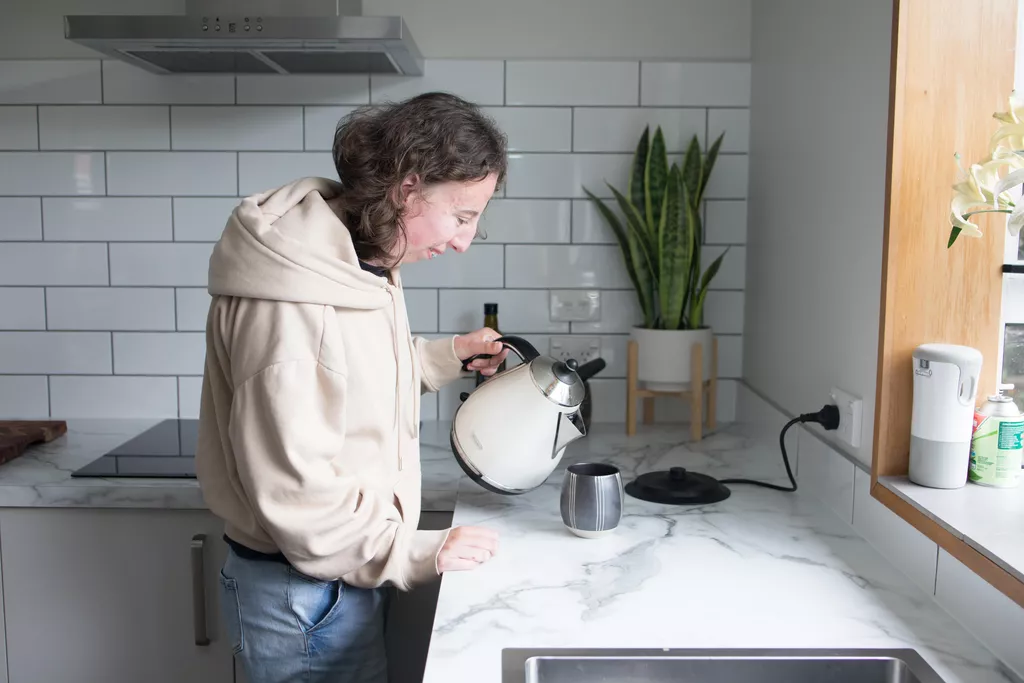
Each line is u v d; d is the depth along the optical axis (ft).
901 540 3.98
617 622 3.43
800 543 4.36
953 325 4.14
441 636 3.32
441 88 6.93
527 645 3.24
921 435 4.03
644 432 6.89
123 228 6.97
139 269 7.00
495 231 7.05
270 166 6.90
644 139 6.70
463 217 4.00
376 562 3.88
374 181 3.78
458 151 3.75
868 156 4.45
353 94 6.86
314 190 4.07
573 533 4.46
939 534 3.56
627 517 4.76
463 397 5.03
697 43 6.92
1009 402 4.03
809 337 5.44
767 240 6.45
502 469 4.60
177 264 7.00
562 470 5.76
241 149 6.88
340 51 5.76
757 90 6.72
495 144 3.93
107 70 6.81
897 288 4.12
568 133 6.96
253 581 4.07
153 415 7.16
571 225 7.04
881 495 4.16
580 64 6.89
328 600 4.05
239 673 5.59
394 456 4.19
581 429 4.66
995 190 3.11
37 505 5.40
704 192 7.07
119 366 7.11
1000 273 4.10
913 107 3.98
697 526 4.61
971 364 3.88
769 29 6.37
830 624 3.42
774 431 6.10
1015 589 2.99
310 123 6.87
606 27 6.91
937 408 3.96
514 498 5.12
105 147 6.88
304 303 3.63
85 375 7.12
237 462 3.65
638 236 6.61
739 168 7.02
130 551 5.51
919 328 4.14
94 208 6.95
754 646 3.22
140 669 5.63
